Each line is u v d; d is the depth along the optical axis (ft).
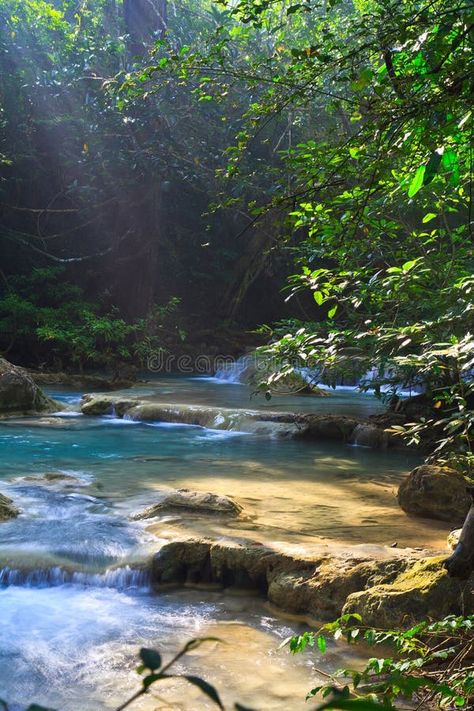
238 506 22.97
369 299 20.25
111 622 16.60
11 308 71.20
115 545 19.77
